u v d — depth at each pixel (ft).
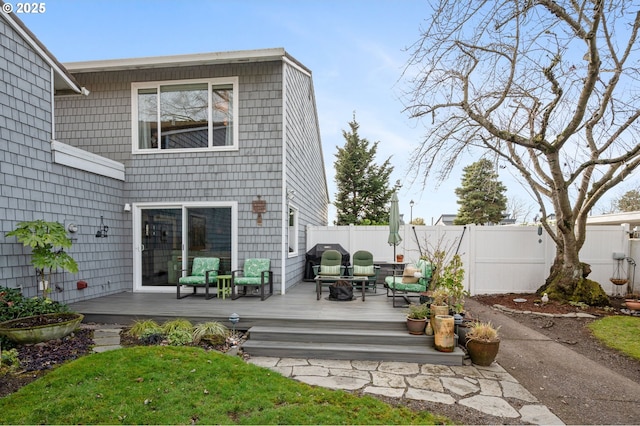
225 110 24.44
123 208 25.02
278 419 9.33
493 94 20.40
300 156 30.07
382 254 30.63
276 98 23.81
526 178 25.13
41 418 9.18
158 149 24.77
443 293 16.08
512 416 10.15
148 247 25.02
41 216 18.26
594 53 18.07
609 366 14.34
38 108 18.13
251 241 24.06
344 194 71.15
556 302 24.09
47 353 13.51
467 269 28.45
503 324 19.99
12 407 9.66
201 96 24.52
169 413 9.48
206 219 24.57
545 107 20.79
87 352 13.71
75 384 10.87
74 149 20.33
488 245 28.25
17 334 13.74
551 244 27.63
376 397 11.07
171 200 24.72
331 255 26.11
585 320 20.52
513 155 24.40
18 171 16.99
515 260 27.94
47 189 18.63
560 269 25.76
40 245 15.65
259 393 10.77
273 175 23.88
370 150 71.41
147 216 25.05
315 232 32.07
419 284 19.99
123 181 25.03
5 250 16.31
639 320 20.24
